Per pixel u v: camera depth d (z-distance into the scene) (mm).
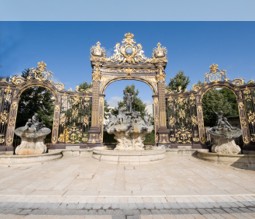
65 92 13250
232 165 8922
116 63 14664
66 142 12734
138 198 4383
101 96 13992
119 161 9055
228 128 10273
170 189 5047
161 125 13477
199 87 13109
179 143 13031
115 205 4000
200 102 12961
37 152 10242
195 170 7684
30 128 10164
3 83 11586
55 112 12688
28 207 3893
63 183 5617
